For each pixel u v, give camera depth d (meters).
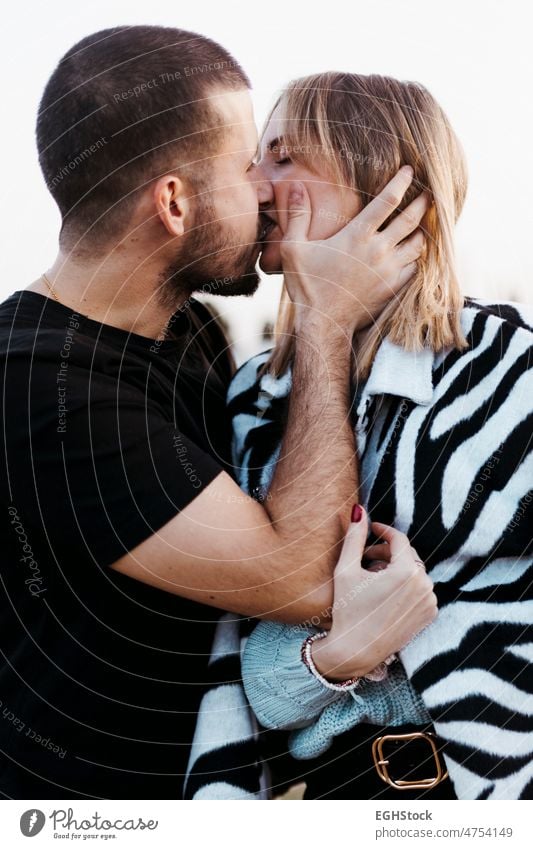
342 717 1.06
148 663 1.10
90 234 1.11
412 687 1.06
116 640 1.09
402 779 1.07
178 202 1.09
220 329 1.29
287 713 1.06
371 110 1.12
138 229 1.10
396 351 1.08
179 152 1.08
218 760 1.11
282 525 1.03
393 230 1.10
